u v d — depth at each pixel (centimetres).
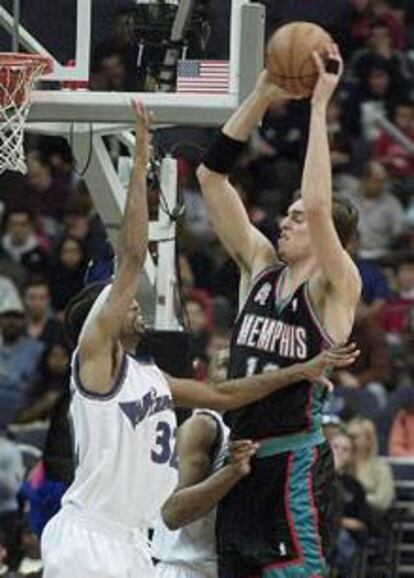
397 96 3750
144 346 1773
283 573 1463
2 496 2527
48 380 2983
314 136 1423
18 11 1800
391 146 3662
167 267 1928
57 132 1852
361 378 3088
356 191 3550
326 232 1420
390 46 3831
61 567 1459
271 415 1467
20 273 3162
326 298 1453
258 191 3491
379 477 2748
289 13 3844
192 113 1756
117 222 1919
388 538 2650
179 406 1524
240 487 1488
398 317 3275
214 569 1562
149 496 1480
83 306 1517
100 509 1470
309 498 1463
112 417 1456
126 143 2009
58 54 1864
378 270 3356
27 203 3325
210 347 2769
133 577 1475
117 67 2089
